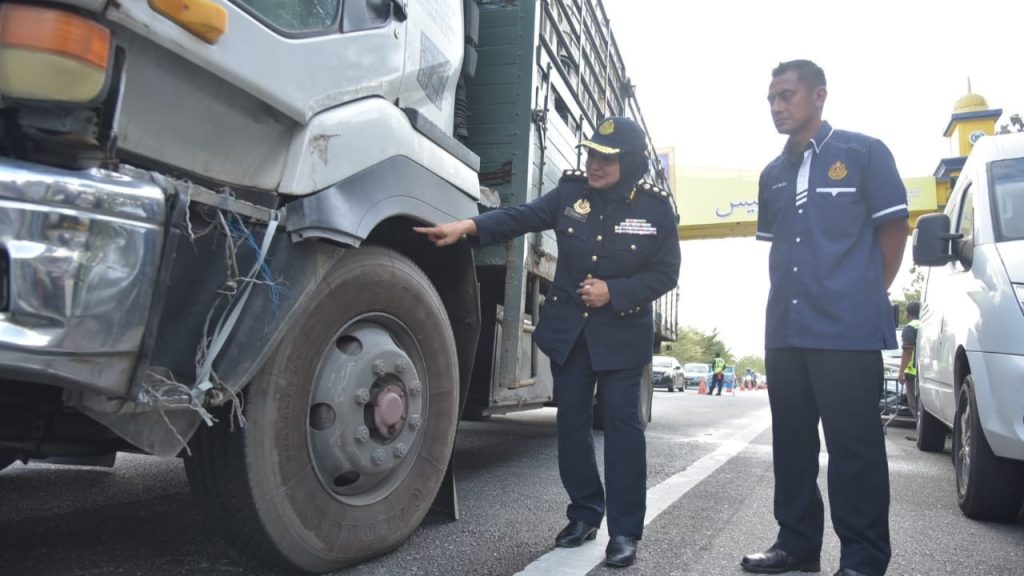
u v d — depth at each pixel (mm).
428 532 3244
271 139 2322
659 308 10305
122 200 1705
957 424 4496
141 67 1890
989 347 3885
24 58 1580
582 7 6047
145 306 1747
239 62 2094
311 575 2566
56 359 1601
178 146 2070
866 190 2736
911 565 3102
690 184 17797
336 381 2557
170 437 2004
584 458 3168
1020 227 4297
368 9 2754
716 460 5859
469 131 4500
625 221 3070
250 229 2197
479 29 4574
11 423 2344
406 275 2865
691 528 3541
